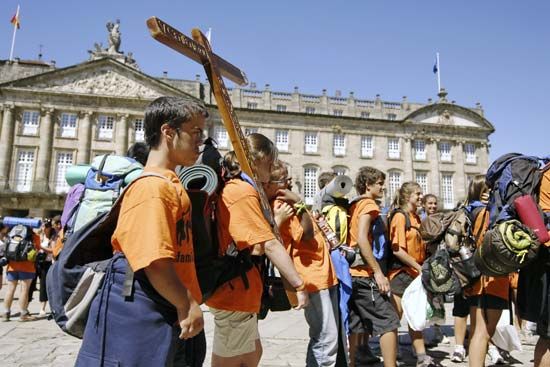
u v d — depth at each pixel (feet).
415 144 159.02
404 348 22.17
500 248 10.39
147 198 6.64
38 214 129.18
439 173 156.66
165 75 146.41
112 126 138.62
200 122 7.78
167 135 7.56
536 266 11.08
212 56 9.23
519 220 11.04
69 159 134.82
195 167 8.98
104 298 6.84
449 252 16.11
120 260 7.05
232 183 9.45
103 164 10.59
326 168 150.71
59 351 20.35
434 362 19.19
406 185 20.11
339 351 12.19
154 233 6.39
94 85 137.39
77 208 10.43
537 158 11.71
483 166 160.15
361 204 15.44
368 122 155.22
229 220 9.08
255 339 10.30
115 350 6.53
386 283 14.29
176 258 7.09
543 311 10.80
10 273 29.68
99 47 144.56
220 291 9.53
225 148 139.95
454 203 156.04
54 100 135.23
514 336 16.90
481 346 14.07
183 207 7.18
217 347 10.17
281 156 148.56
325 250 12.62
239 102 154.61
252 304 9.70
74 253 7.47
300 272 12.08
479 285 14.60
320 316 11.81
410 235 19.52
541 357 11.11
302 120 152.25
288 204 11.92
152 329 6.66
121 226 6.66
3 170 129.29
